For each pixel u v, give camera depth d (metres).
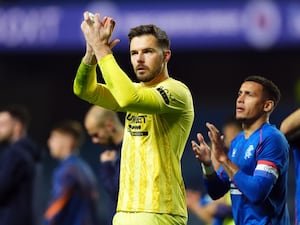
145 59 14.45
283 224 15.12
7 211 23.88
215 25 40.09
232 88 50.03
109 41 14.27
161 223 14.22
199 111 49.75
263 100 15.12
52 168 49.12
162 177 14.35
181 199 14.59
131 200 14.40
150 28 14.56
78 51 42.31
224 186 15.99
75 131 25.75
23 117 24.83
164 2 40.28
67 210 24.80
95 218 25.22
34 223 24.42
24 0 42.09
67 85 51.69
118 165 18.69
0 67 51.62
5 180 23.77
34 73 51.88
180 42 40.25
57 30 41.59
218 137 14.33
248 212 14.98
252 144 15.00
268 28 39.91
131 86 13.75
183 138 14.77
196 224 40.38
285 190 15.08
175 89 14.42
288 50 44.19
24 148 24.41
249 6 39.91
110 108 15.30
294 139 15.62
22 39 41.88
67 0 41.53
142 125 14.55
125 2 40.53
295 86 49.22
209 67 49.97
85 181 24.98
